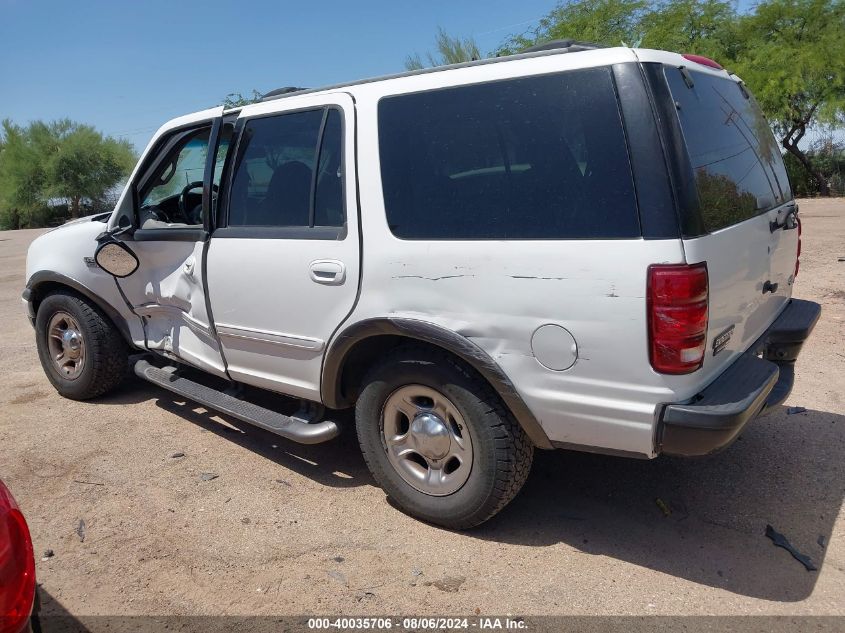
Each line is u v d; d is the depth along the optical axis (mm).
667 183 2670
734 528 3412
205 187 4109
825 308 7273
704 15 22516
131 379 5859
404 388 3408
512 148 3010
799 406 4809
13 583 2014
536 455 4227
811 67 21250
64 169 45312
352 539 3426
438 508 3408
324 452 4410
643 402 2748
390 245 3281
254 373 4094
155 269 4613
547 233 2883
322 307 3568
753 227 3244
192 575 3186
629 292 2693
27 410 5219
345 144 3471
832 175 24781
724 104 3461
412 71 3461
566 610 2863
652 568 3121
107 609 2977
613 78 2793
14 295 11234
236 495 3883
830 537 3307
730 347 3070
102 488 3992
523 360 2967
